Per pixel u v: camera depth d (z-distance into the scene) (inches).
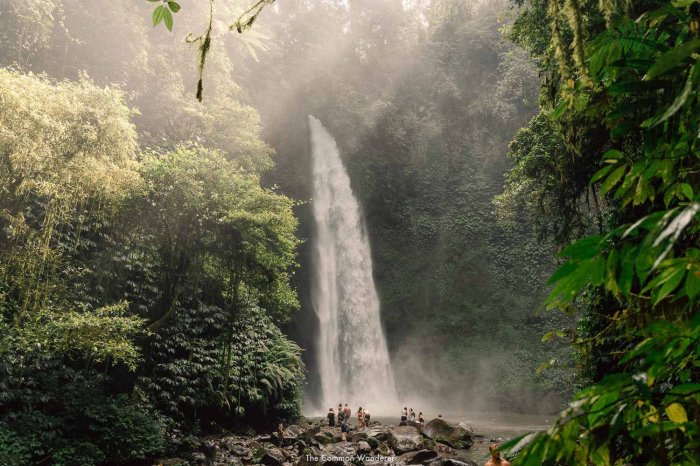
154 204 505.0
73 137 391.9
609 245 40.6
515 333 1224.2
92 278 523.5
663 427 39.7
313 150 1320.1
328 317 1244.5
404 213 1392.7
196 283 579.2
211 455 517.3
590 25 170.7
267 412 709.3
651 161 49.8
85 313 418.9
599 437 39.5
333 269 1282.0
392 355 1302.9
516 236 1314.0
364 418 783.7
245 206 566.9
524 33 376.5
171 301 584.7
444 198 1389.0
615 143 148.4
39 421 406.6
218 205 544.4
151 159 545.3
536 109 1328.7
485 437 746.2
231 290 607.2
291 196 1269.7
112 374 538.6
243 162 882.8
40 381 449.4
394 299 1323.8
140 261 569.6
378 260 1360.7
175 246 561.0
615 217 282.4
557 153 354.9
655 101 50.8
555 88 167.8
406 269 1349.7
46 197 490.0
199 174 551.5
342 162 1363.2
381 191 1378.0
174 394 570.9
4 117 348.2
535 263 1268.5
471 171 1391.5
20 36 628.4
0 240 422.3
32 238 418.3
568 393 1080.8
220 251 576.1
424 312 1305.4
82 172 404.5
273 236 588.7
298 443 599.5
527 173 405.7
